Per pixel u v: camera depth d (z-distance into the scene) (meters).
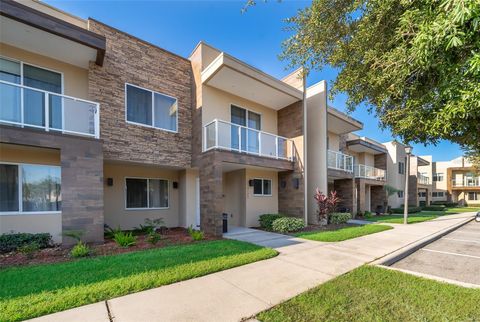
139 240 7.73
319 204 12.11
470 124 2.78
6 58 7.07
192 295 3.76
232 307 3.39
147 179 10.57
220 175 8.97
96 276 4.36
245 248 6.59
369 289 4.02
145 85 9.41
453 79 2.46
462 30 2.17
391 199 26.53
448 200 38.06
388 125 4.18
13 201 6.91
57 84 7.95
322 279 4.48
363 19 3.63
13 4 6.00
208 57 10.39
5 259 5.52
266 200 12.14
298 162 12.02
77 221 6.63
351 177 16.61
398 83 3.19
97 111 7.38
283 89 11.02
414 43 2.49
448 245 8.20
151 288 3.99
